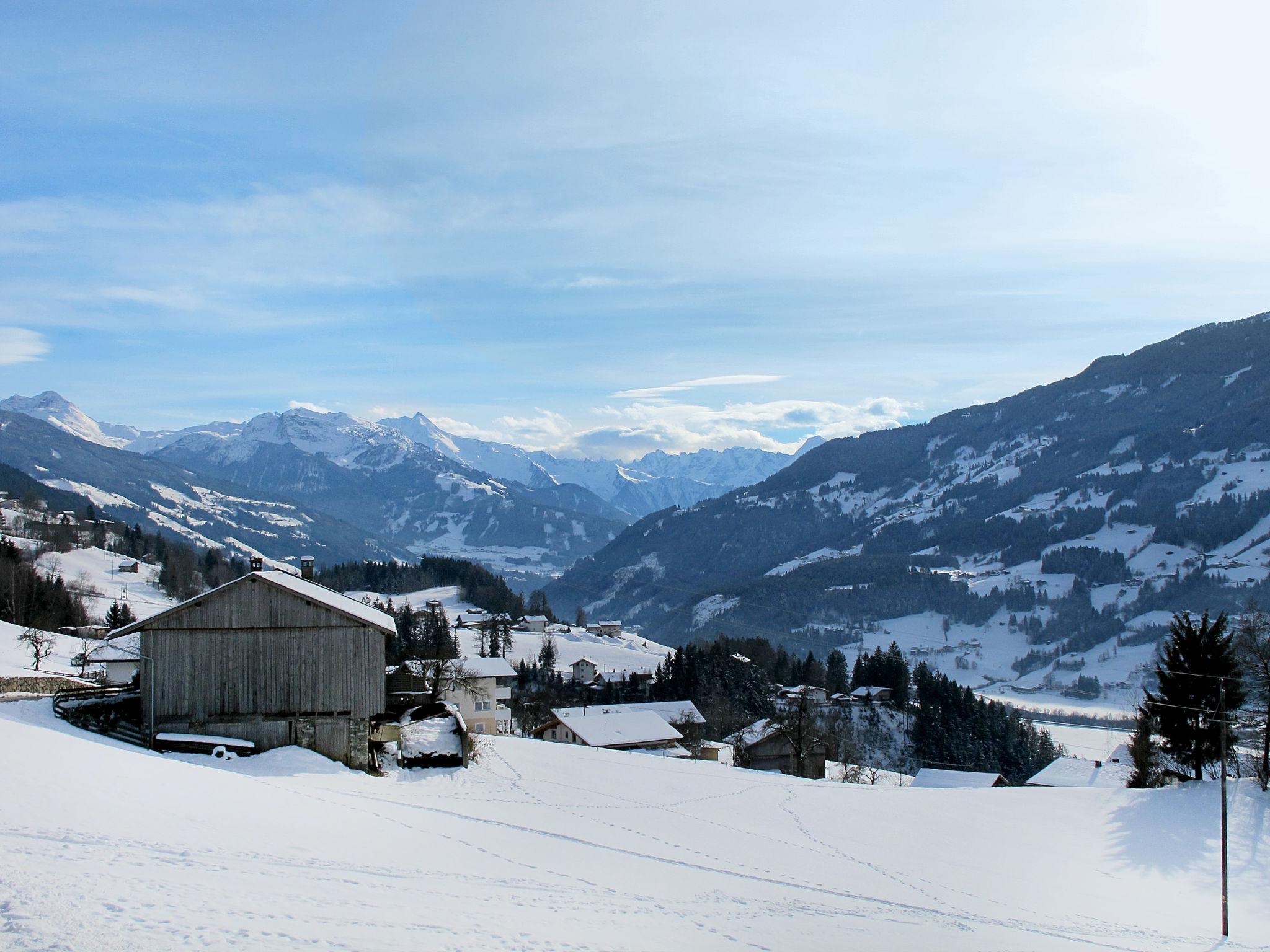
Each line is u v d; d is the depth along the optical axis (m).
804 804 48.84
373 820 31.72
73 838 20.91
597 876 28.91
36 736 31.42
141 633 42.62
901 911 30.12
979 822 48.38
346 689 43.50
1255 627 59.84
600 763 54.84
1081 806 53.47
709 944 21.94
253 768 39.91
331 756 42.88
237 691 42.75
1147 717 63.94
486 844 31.22
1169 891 38.50
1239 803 51.91
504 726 86.56
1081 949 27.75
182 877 19.20
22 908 15.23
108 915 15.61
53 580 135.25
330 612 43.78
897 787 58.56
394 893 21.53
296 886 20.36
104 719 42.09
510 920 20.69
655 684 149.12
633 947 20.25
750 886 30.91
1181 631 61.12
